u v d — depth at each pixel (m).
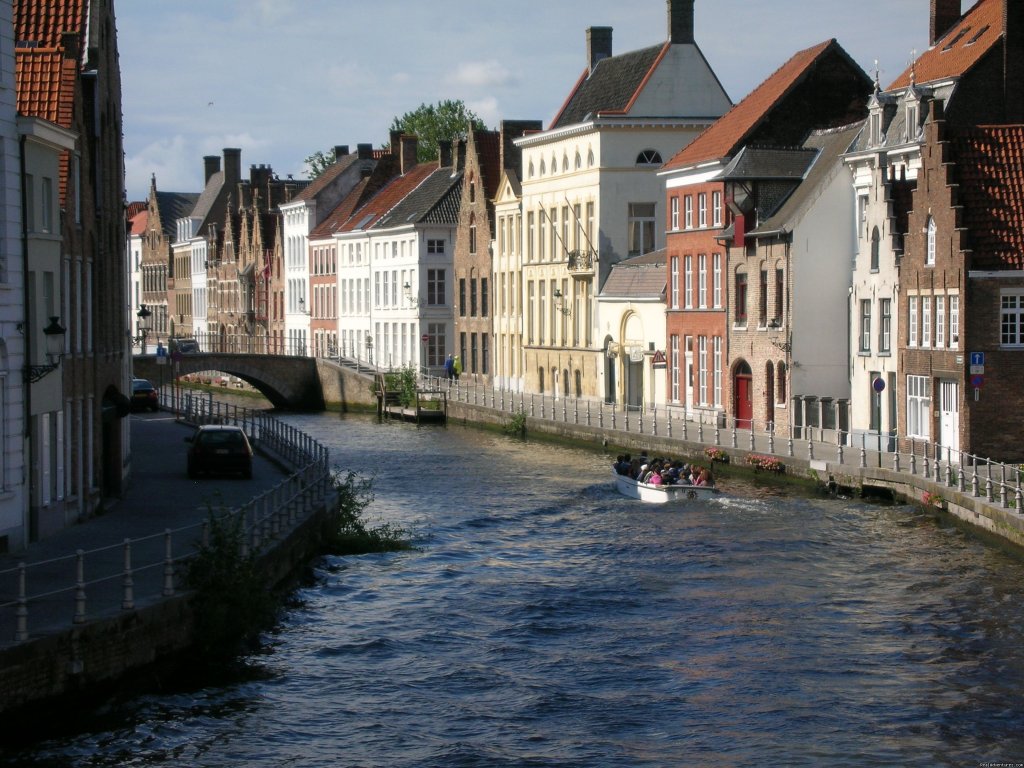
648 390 80.94
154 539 36.38
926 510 48.06
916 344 55.81
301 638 33.69
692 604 36.97
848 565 40.78
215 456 52.09
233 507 43.28
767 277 66.69
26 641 24.97
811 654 32.31
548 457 70.06
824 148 69.31
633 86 88.56
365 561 42.91
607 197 87.00
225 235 156.38
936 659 31.72
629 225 87.31
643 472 55.47
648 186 87.31
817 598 37.16
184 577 30.28
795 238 63.62
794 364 64.19
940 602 36.31
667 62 87.38
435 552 44.44
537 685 30.39
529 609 36.66
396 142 131.38
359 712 28.52
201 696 28.94
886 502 50.84
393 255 116.44
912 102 59.62
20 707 24.95
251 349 142.75
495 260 103.94
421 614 36.16
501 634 34.34
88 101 42.94
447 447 75.81
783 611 35.97
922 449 55.09
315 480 44.53
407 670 31.34
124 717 27.09
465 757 26.25
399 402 100.06
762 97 75.75
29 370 34.69
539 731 27.64
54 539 36.38
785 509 50.22
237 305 152.38
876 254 60.31
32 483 35.84
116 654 27.12
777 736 27.28
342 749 26.52
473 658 32.34
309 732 27.30
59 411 37.28
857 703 29.02
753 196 68.44
